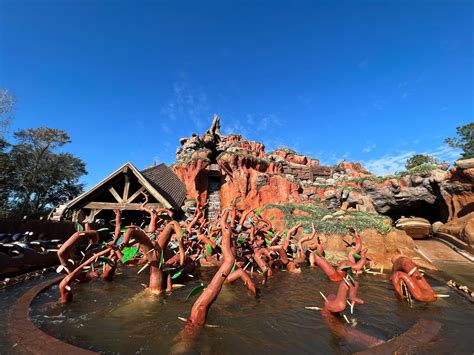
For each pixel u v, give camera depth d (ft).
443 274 33.40
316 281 25.38
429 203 79.15
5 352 10.21
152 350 10.78
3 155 103.65
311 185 86.99
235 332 12.68
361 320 14.80
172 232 20.68
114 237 20.25
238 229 31.01
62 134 126.62
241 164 84.02
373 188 83.71
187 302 17.11
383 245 41.19
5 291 19.35
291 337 12.27
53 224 39.24
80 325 13.32
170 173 83.66
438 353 10.73
